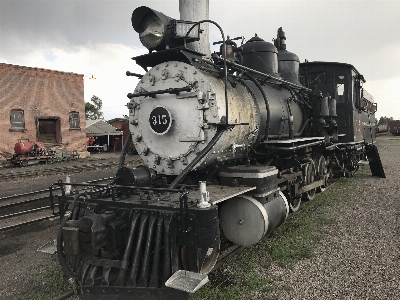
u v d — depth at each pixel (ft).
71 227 11.48
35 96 81.10
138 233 11.87
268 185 15.84
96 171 52.16
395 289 12.87
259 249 17.01
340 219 22.11
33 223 23.90
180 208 11.33
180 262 12.28
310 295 12.59
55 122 86.53
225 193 13.78
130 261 12.16
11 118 76.89
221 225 15.64
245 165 17.85
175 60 16.49
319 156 29.40
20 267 16.43
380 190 31.60
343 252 16.52
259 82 21.13
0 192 36.55
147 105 16.42
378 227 20.22
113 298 11.55
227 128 14.71
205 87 14.79
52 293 13.47
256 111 18.67
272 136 20.59
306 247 17.12
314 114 26.78
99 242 11.55
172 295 11.13
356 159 41.06
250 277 13.91
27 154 69.77
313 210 24.47
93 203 13.19
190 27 16.51
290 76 27.45
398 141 134.62
